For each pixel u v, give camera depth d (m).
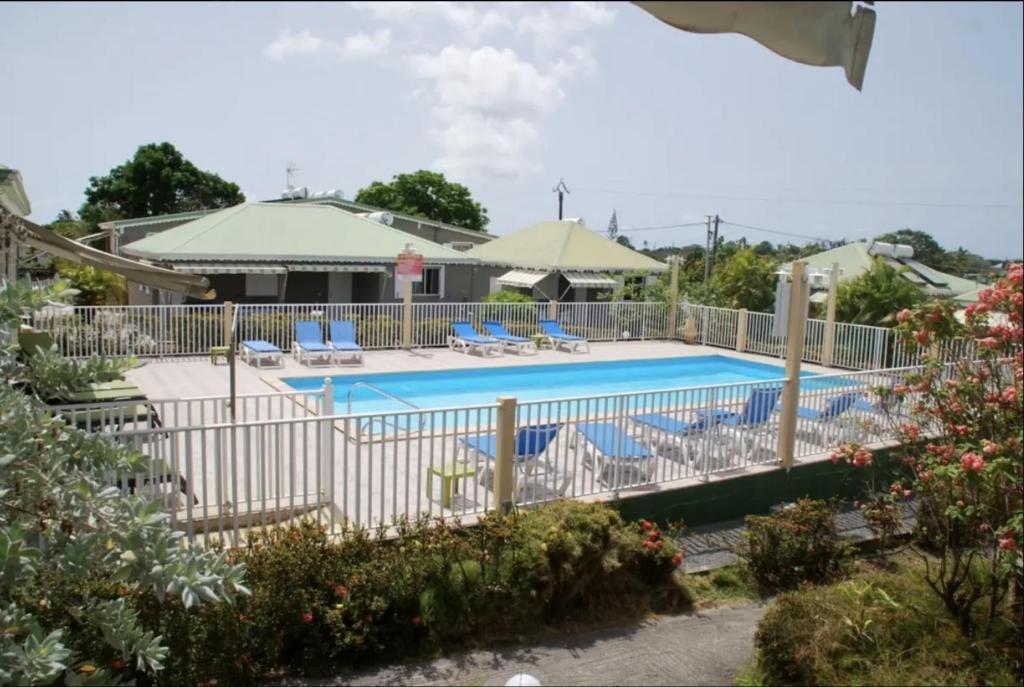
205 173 47.38
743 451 9.74
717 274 29.11
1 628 3.15
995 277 6.82
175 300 22.33
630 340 23.64
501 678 5.62
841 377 10.64
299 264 22.38
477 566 6.40
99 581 4.82
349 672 5.64
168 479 7.31
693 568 7.82
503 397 7.48
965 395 6.57
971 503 6.15
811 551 7.57
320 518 6.61
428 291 27.31
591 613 6.77
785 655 5.62
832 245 51.25
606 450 8.67
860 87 1.41
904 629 6.00
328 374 16.06
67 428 3.76
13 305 3.65
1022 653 5.80
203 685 5.05
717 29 1.36
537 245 28.03
